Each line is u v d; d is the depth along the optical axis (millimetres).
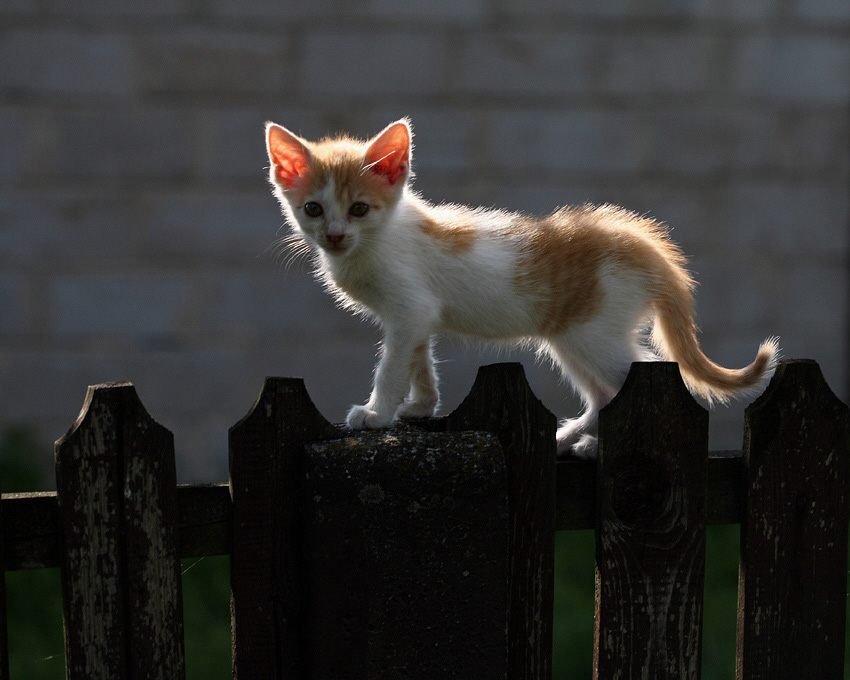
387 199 3332
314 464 2346
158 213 6453
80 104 6293
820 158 6871
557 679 4324
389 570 2400
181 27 6324
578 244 3180
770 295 6949
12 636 4656
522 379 2516
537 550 2574
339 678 2422
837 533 2699
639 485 2586
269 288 6613
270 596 2443
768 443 2625
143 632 2357
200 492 2400
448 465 2391
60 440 2270
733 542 5539
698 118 6746
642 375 2535
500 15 6531
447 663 2457
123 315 6512
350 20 6441
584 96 6652
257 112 6445
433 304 3188
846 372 7039
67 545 2291
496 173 6652
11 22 6152
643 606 2600
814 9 6727
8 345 6414
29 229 6348
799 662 2727
